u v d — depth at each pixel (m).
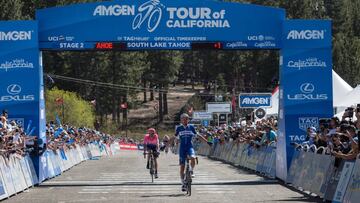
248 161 24.14
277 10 18.41
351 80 71.19
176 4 18.25
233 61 83.12
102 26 18.20
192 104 84.25
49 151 20.61
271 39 18.39
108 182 18.05
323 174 13.51
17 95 17.84
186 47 18.30
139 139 80.69
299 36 18.28
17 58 17.84
